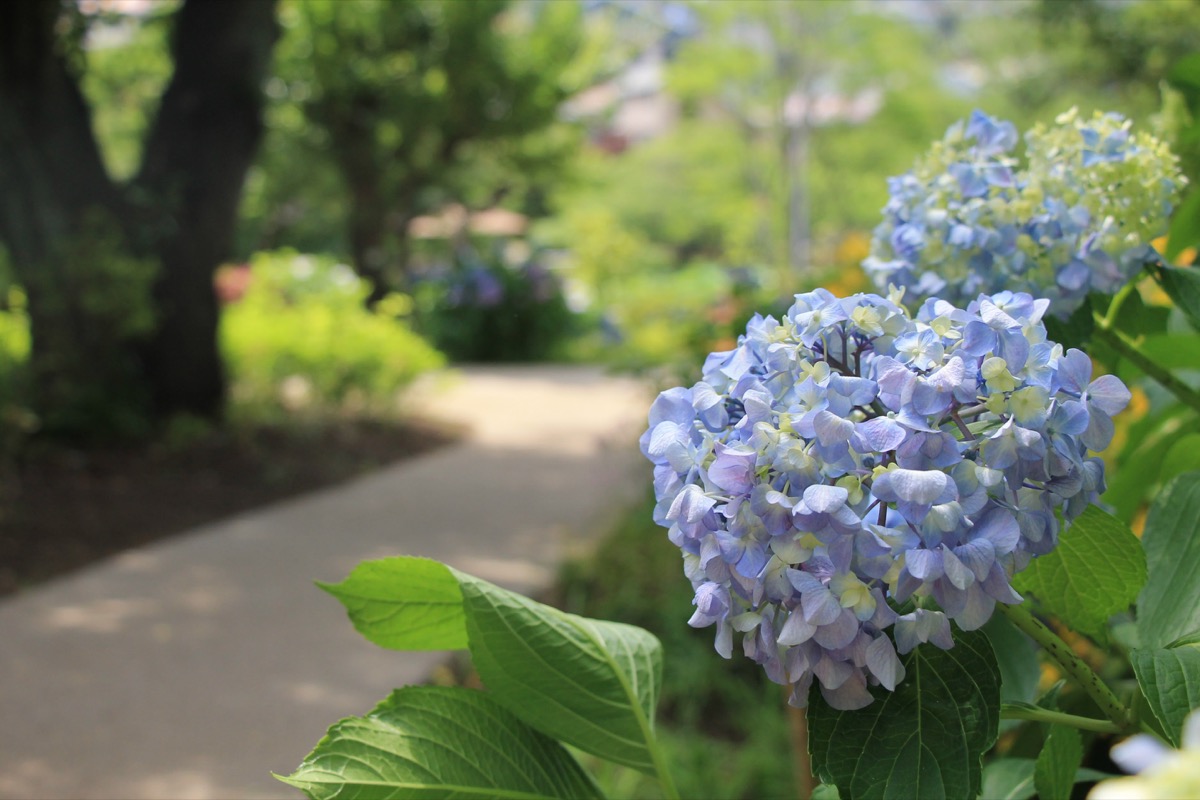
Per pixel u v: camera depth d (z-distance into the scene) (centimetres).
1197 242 166
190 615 505
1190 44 956
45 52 792
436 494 773
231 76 894
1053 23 1059
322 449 903
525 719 120
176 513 695
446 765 112
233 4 882
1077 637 192
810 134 2609
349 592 123
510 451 950
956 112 2270
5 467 736
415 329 1778
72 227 820
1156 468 159
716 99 2642
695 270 2769
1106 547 105
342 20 1722
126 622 496
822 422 84
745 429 90
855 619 83
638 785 320
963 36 2173
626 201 3397
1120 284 130
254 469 812
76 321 817
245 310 1049
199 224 895
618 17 2492
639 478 648
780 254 2597
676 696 393
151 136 895
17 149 798
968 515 83
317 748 110
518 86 1841
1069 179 133
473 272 1806
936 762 86
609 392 1338
